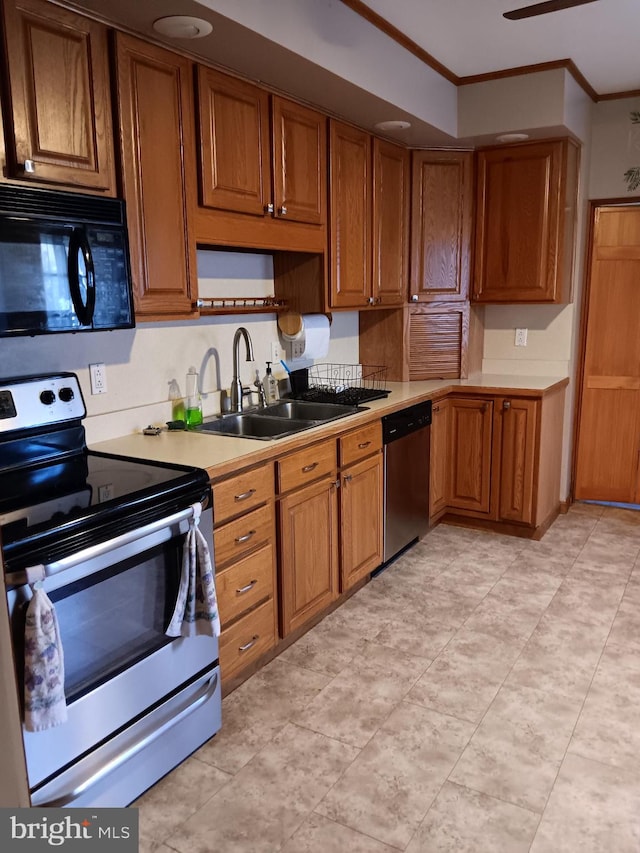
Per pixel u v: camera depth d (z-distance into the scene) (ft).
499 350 14.26
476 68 10.94
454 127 11.62
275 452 7.77
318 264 10.25
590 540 12.55
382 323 13.16
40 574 4.76
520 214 12.36
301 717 7.31
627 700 7.55
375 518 10.36
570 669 8.19
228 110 7.93
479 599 10.08
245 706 7.51
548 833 5.69
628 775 6.38
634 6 8.59
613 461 14.56
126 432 8.27
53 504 5.44
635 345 13.88
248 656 7.75
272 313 10.84
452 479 12.96
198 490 6.34
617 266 13.71
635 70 11.26
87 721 5.40
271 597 8.09
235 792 6.22
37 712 4.74
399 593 10.30
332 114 9.96
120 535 5.46
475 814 5.91
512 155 12.23
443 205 12.62
